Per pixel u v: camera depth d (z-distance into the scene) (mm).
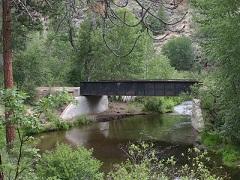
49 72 41438
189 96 32656
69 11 10844
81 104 39906
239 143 22250
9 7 13914
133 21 45312
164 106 45625
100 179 13617
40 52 37969
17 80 34281
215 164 19734
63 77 49531
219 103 22125
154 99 44281
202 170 11453
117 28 45469
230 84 20000
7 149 7648
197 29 27484
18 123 6348
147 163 11102
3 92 6305
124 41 46062
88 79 50562
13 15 15477
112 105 47750
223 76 20062
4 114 6789
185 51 81062
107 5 9594
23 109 6438
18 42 26703
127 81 38062
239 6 19469
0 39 19875
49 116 7508
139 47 48969
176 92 34969
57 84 48125
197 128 30422
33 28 16203
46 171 12758
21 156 7117
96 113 41781
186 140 27266
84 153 13828
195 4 20750
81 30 48344
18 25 17281
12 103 6297
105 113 41969
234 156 20703
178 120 37219
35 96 32906
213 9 19969
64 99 6957
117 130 32625
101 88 39719
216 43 19750
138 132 31375
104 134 30844
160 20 8156
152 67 52344
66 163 13086
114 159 22188
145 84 36938
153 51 56219
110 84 39219
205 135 26328
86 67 50625
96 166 13758
